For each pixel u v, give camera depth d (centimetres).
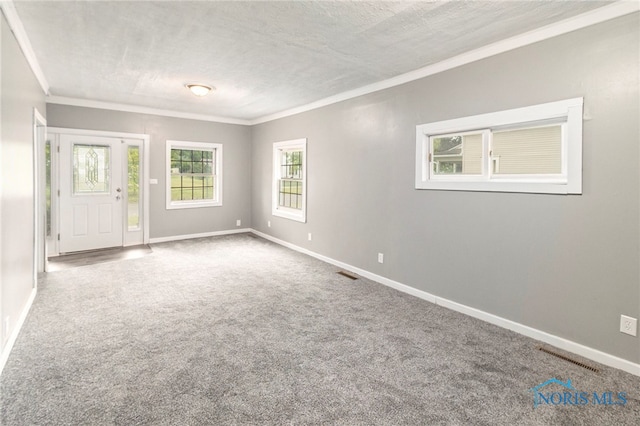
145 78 405
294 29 266
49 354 238
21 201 286
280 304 340
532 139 279
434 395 201
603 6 224
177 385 205
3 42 227
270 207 657
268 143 657
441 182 337
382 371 225
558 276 258
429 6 227
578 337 249
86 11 242
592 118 236
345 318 309
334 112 481
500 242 294
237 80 405
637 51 217
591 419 183
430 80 344
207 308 326
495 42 285
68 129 520
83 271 439
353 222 453
